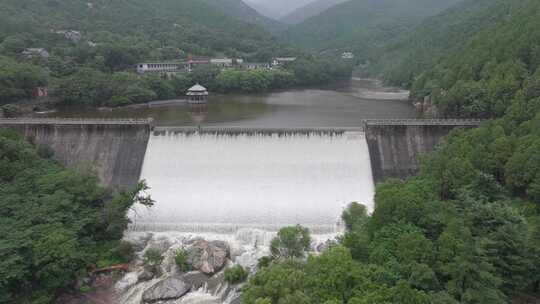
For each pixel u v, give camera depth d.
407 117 123.50
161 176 85.38
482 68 114.19
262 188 82.88
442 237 46.91
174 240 71.81
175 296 57.47
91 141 89.94
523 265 46.47
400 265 45.31
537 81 81.31
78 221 64.62
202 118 123.75
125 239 71.12
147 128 89.62
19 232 56.72
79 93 137.50
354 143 87.69
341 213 78.56
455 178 64.25
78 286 58.75
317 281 42.69
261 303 39.69
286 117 126.00
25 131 90.69
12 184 68.12
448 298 39.78
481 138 72.88
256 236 73.00
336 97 180.62
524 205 59.16
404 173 85.62
